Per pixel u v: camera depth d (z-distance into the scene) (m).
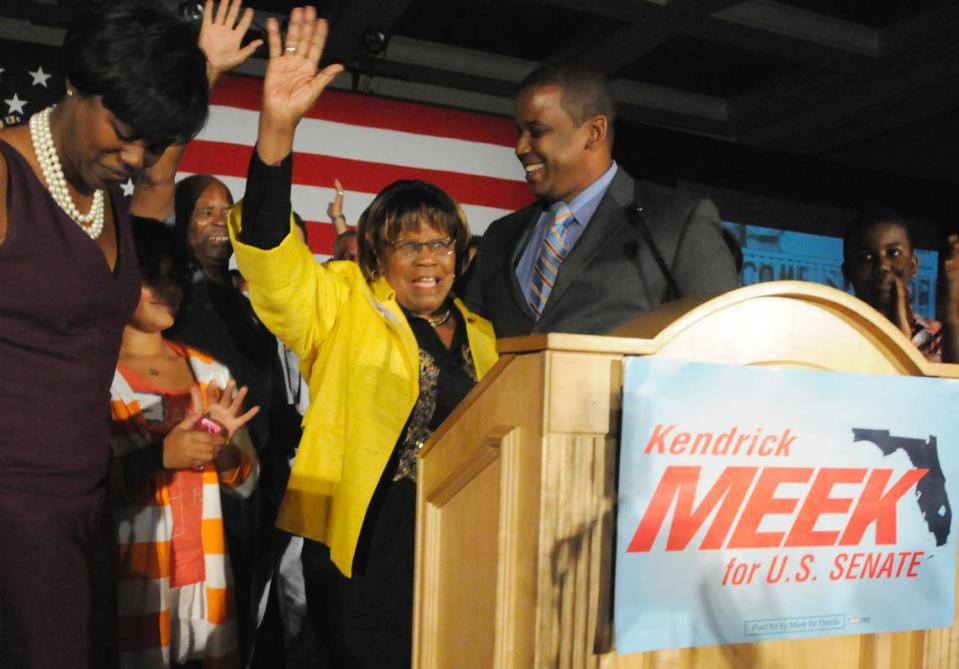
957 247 3.13
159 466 1.90
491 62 5.00
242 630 2.23
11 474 1.19
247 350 2.56
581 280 1.86
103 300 1.25
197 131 1.22
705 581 0.95
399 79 4.88
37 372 1.21
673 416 0.93
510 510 0.95
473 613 1.06
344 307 1.88
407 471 1.81
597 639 0.91
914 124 5.56
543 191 2.04
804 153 6.11
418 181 2.01
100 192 1.30
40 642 1.21
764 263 4.68
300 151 3.68
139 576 1.84
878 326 1.06
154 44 1.13
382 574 1.77
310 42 1.58
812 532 1.01
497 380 1.01
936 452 1.08
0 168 1.15
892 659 1.08
